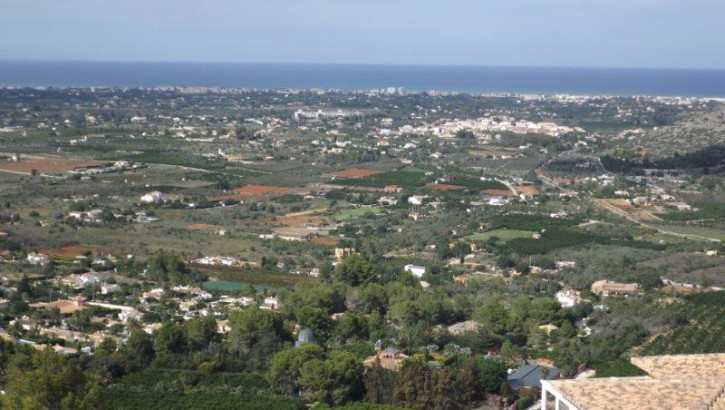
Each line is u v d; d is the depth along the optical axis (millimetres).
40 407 182250
